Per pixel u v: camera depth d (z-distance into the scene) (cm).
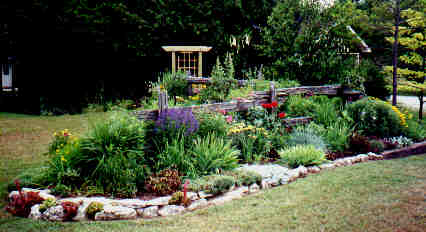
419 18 1202
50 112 1246
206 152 561
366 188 514
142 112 577
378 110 904
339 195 487
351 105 899
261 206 454
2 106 1472
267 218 414
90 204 431
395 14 1248
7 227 394
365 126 874
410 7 1248
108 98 1365
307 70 1116
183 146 566
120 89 1418
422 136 942
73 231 385
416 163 670
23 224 402
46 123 1068
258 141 691
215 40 1396
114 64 1386
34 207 432
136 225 403
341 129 809
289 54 1138
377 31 1400
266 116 766
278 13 1157
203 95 862
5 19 1142
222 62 1451
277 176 560
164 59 1454
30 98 1351
